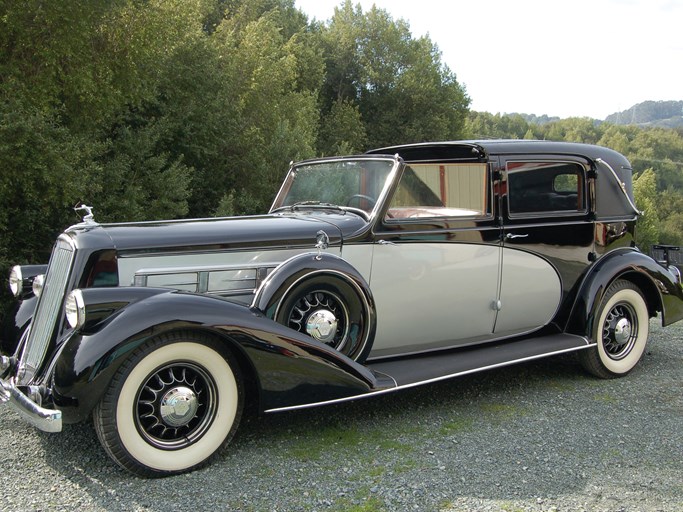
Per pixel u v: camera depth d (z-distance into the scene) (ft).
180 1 47.65
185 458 9.96
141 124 50.24
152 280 11.23
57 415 9.20
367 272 12.79
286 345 10.52
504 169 14.34
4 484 9.57
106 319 9.61
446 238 13.62
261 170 57.31
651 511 8.89
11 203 32.83
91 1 34.06
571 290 15.60
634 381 15.65
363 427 12.14
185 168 47.09
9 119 29.27
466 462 10.52
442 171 13.78
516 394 14.43
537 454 10.89
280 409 10.68
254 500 9.09
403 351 13.65
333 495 9.27
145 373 9.63
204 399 10.39
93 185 34.73
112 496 9.18
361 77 114.11
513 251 14.57
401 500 9.12
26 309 12.92
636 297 16.14
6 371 11.61
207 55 55.06
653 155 404.57
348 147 84.79
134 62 40.81
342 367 11.07
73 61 35.42
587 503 9.10
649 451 11.10
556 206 15.29
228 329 10.00
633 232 16.83
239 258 11.98
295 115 72.95
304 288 11.29
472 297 14.12
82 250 10.72
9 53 34.24
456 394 14.34
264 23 74.79
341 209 13.61
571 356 18.01
